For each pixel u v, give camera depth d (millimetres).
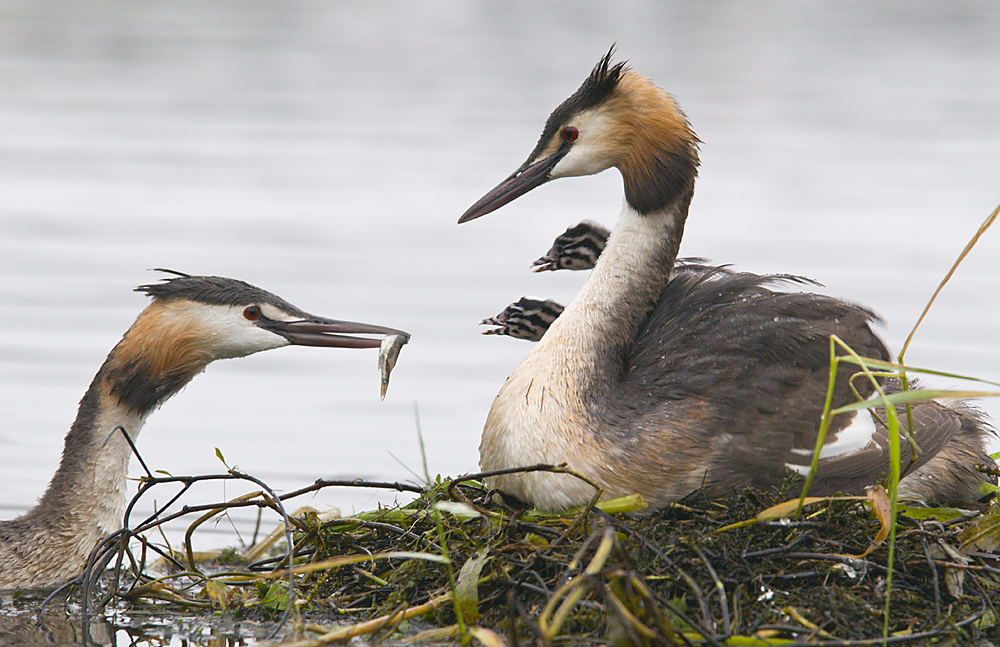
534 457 10578
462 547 9703
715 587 8844
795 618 8539
